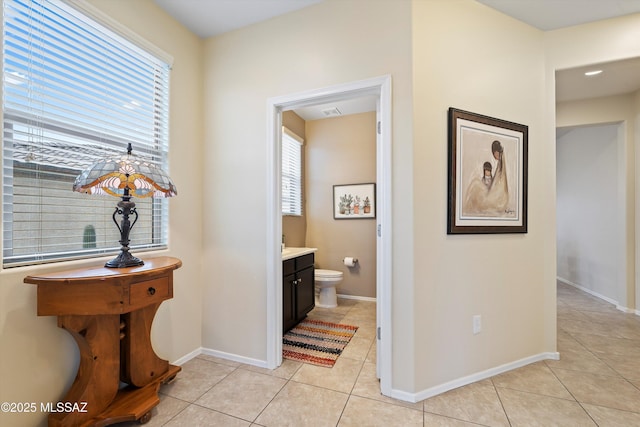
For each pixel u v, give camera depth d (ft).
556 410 5.41
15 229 4.44
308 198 14.06
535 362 7.27
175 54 7.07
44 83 4.75
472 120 6.39
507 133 6.86
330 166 13.73
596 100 11.06
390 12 6.02
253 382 6.36
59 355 4.83
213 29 7.51
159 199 6.86
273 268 7.02
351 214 13.30
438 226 6.05
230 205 7.50
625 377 6.56
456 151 6.19
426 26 5.99
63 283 4.23
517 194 7.02
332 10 6.51
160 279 5.24
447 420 5.15
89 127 5.40
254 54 7.29
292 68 6.88
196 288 7.61
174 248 6.98
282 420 5.15
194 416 5.25
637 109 10.62
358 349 8.02
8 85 4.34
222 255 7.56
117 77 5.87
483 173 6.53
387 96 5.96
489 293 6.66
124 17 5.86
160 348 6.59
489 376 6.60
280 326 7.20
